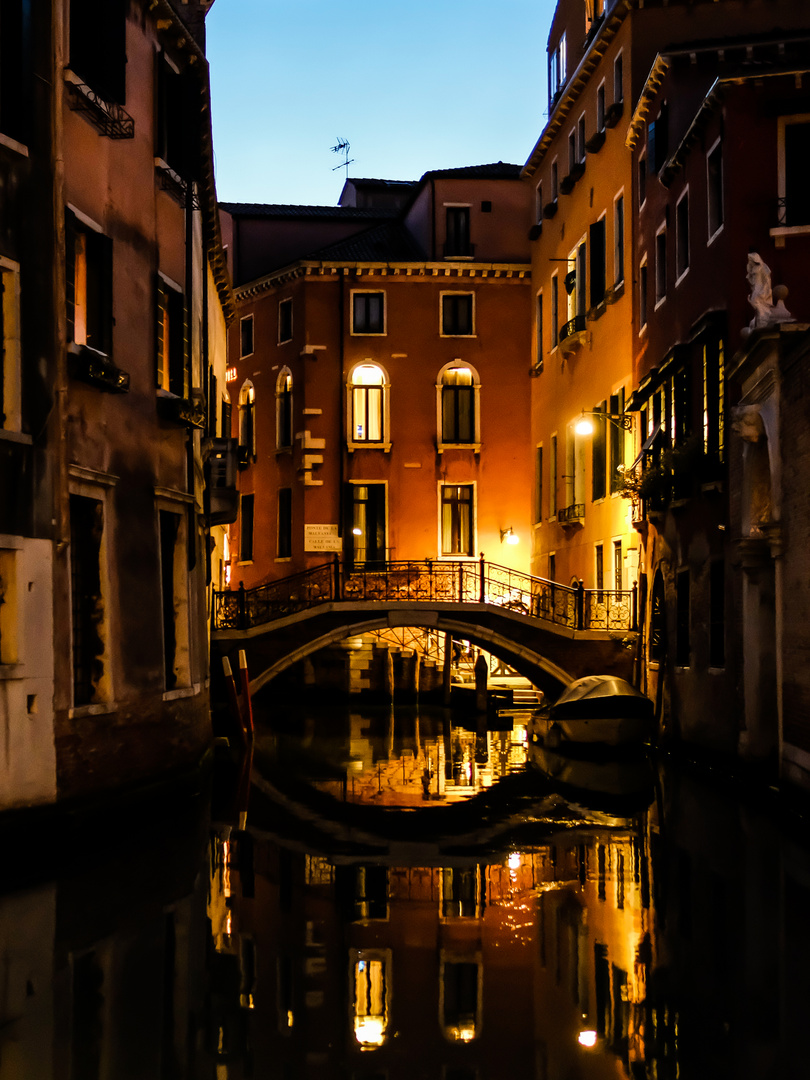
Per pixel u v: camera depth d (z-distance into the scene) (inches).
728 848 446.0
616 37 936.9
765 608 609.6
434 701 1227.9
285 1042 239.5
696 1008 261.4
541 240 1206.9
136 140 550.0
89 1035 241.8
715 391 679.1
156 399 567.5
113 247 517.3
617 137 935.0
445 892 373.1
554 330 1156.5
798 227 644.7
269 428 1310.3
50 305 451.5
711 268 693.3
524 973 287.7
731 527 643.5
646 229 859.4
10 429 432.5
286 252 1398.9
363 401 1248.8
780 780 558.9
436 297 1251.8
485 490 1245.1
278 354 1296.8
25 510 435.8
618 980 282.4
